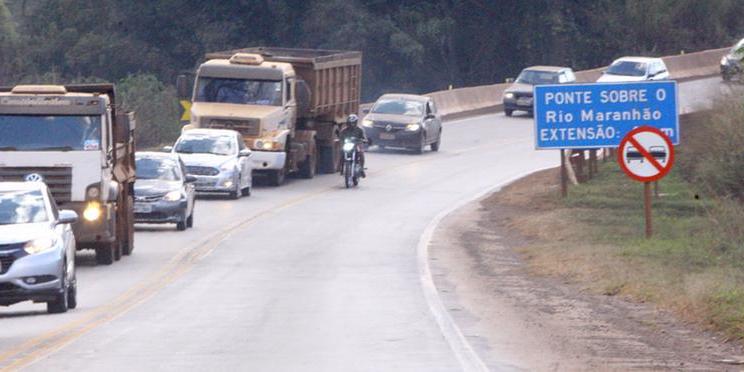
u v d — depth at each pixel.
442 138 158.50
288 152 118.31
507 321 47.44
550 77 181.62
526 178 118.12
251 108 114.56
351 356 38.81
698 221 79.44
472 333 44.09
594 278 60.56
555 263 67.00
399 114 142.88
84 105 70.06
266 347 40.94
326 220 92.44
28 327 47.09
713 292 49.44
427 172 127.25
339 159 130.38
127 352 39.97
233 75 115.62
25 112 69.88
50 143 69.50
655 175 72.44
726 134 88.56
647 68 176.12
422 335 43.53
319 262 70.50
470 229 87.50
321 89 123.44
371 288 58.81
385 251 75.62
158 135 163.00
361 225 89.62
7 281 50.25
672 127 86.69
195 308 52.06
